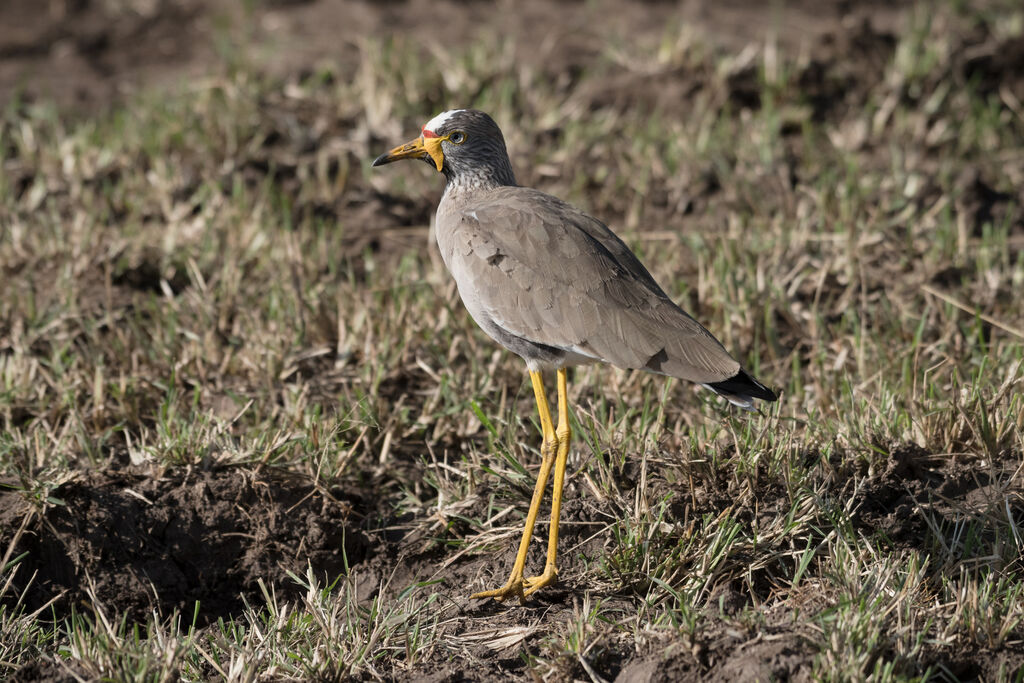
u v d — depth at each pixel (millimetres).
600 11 18359
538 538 8883
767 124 14648
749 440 9117
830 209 13133
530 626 8227
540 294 8680
